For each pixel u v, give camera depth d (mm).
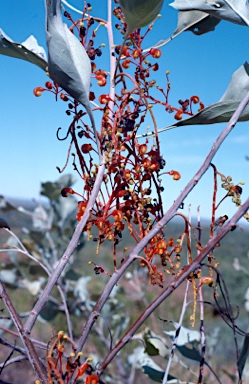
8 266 764
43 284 767
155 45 268
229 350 1167
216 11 257
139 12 199
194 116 232
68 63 203
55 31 201
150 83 222
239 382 223
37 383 185
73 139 216
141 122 216
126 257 212
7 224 242
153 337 387
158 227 192
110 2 234
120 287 887
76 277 761
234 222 177
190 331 390
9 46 239
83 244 773
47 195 783
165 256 209
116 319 841
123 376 750
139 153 210
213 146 190
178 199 193
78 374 186
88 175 215
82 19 229
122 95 216
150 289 2209
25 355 233
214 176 208
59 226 782
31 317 193
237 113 189
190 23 299
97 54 229
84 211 213
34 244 772
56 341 191
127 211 210
